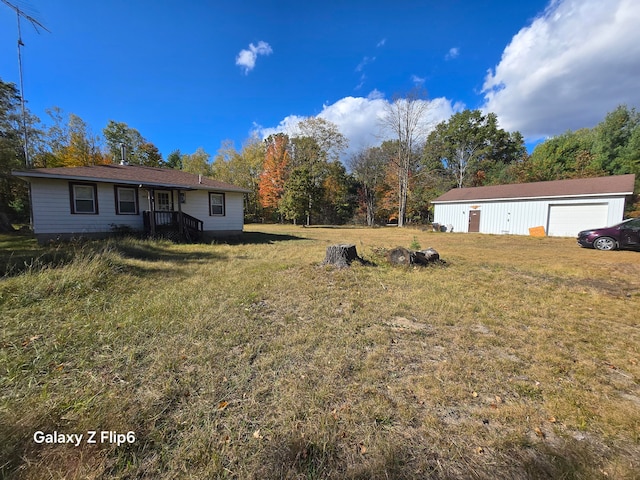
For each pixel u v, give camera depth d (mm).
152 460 1513
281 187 31172
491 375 2371
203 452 1562
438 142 33844
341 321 3486
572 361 2617
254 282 5148
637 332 3270
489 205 18031
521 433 1733
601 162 25734
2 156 13648
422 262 7102
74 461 1473
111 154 29844
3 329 3004
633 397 2107
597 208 14305
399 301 4254
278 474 1450
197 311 3654
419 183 29188
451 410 1939
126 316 3414
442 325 3432
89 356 2541
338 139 31984
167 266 6359
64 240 9727
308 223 28797
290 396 2049
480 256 8984
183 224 11891
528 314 3814
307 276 5680
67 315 3424
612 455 1570
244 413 1874
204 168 35188
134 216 11508
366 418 1840
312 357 2619
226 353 2660
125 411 1840
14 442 1533
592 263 7656
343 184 35875
